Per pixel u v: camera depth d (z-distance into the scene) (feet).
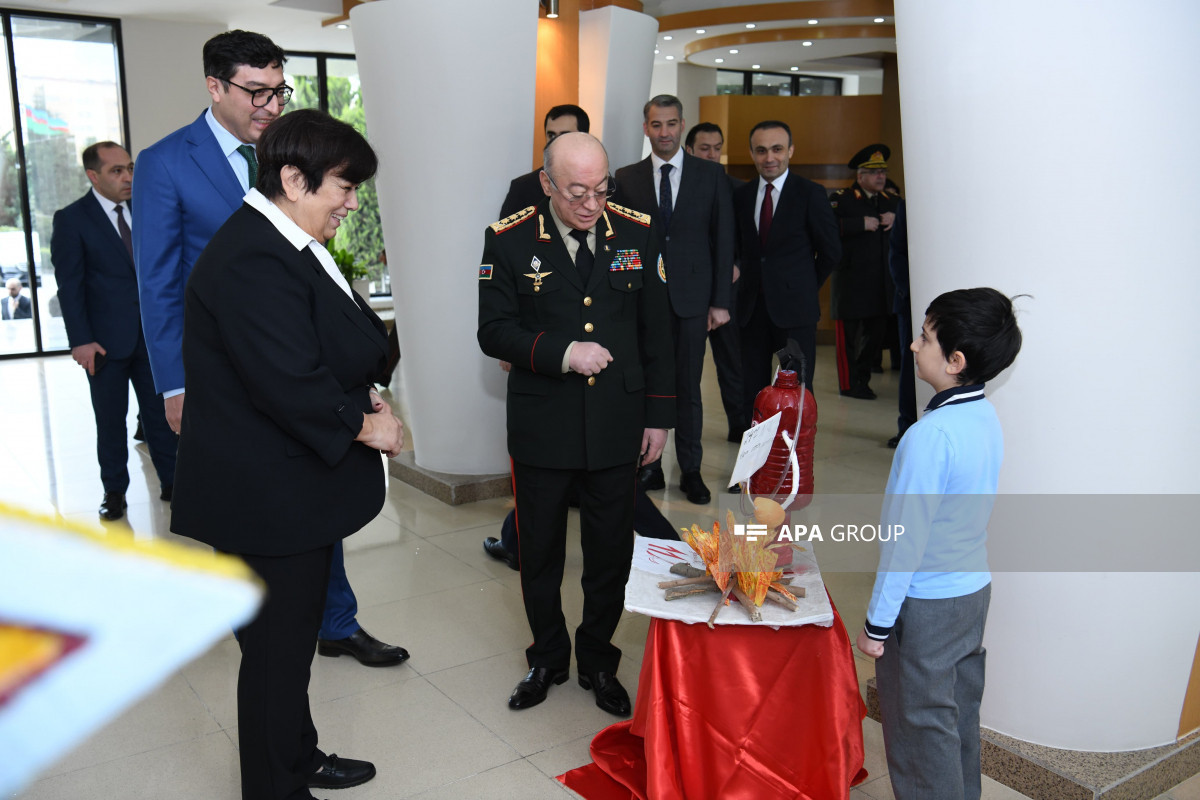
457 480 14.69
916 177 7.26
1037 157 6.50
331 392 5.93
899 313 16.71
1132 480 6.77
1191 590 7.10
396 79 13.07
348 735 8.16
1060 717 7.34
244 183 8.54
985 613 6.16
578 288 7.86
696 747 6.72
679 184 13.98
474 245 13.75
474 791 7.37
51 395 23.50
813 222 15.35
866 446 17.89
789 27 30.91
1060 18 6.26
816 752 6.59
